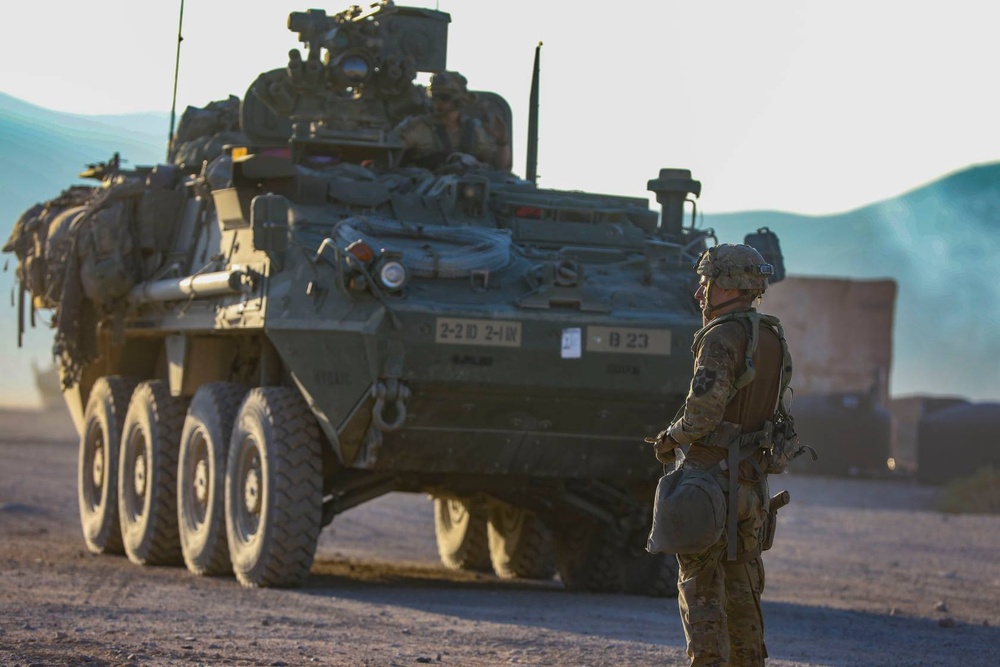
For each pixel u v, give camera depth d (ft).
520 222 125.39
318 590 115.85
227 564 127.24
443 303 109.91
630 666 77.61
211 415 128.88
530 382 110.52
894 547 188.85
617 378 112.06
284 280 114.11
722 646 56.70
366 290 109.29
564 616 103.24
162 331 144.05
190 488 133.90
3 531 171.01
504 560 153.17
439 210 125.08
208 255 134.21
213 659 74.59
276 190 122.21
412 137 141.08
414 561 167.53
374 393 107.65
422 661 76.89
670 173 132.77
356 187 123.13
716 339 57.72
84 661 71.87
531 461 116.57
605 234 126.21
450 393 110.11
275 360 123.95
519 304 111.04
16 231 167.63
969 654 92.73
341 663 74.90
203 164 141.38
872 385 402.31
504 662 78.07
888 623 110.42
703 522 56.44
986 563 171.94
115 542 152.66
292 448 115.44
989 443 362.94
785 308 476.54
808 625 105.70
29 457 301.84
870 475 394.73
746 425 58.54
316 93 142.41
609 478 119.75
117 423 152.66
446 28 149.48
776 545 189.37
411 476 123.44
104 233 149.07
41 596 102.12
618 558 129.49
